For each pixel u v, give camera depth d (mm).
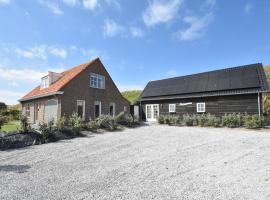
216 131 13789
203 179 5266
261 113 16828
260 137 10984
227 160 6898
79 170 6152
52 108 18797
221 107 19062
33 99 23031
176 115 22250
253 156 7305
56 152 8570
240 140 10227
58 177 5570
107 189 4727
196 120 18422
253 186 4789
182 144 9695
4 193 4594
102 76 22703
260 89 16734
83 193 4531
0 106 33438
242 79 18781
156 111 24391
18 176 5695
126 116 18562
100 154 8117
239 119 16031
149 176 5543
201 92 20766
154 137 11883
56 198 4312
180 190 4625
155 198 4250
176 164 6594
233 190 4586
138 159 7273
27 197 4379
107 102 22875
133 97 49500
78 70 21250
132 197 4301
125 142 10523
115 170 6094
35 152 8648
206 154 7770
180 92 22453
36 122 21688
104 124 15750
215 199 4180
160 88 25562
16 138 10234
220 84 19891
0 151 9016
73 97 19188
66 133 12578
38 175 5754
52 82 22172
